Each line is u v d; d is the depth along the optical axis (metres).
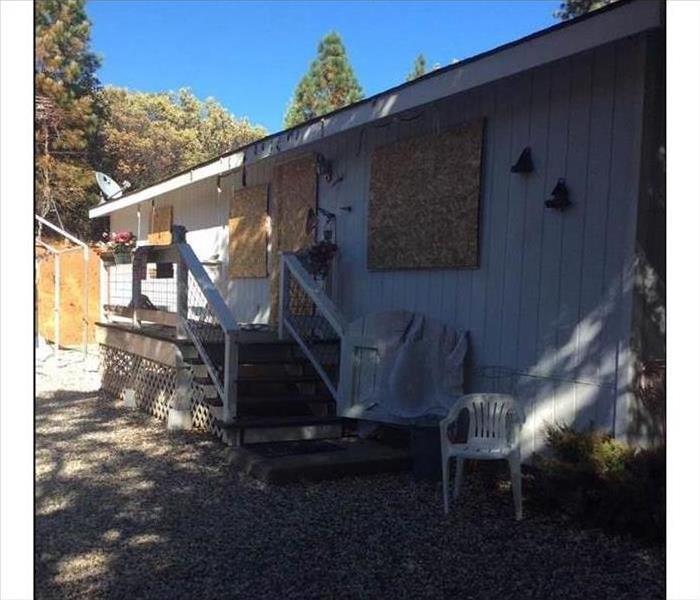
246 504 4.80
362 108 6.57
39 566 3.70
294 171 9.26
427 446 5.45
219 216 11.67
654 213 4.73
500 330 5.88
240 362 7.00
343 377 6.58
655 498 4.08
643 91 4.66
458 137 6.31
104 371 9.87
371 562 3.82
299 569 3.71
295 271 7.50
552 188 5.39
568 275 5.25
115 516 4.52
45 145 19.73
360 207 7.83
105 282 10.31
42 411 8.27
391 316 6.37
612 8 4.19
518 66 4.86
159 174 28.81
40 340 15.74
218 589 3.45
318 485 5.29
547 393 5.41
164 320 8.06
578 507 4.43
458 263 6.28
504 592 3.47
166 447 6.43
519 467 4.60
